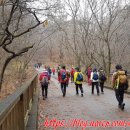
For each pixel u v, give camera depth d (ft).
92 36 120.26
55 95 65.10
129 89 65.82
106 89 80.69
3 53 63.57
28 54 95.25
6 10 34.76
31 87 43.16
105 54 124.88
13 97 17.47
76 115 37.01
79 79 62.90
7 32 33.09
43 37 96.17
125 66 121.29
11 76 98.37
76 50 143.64
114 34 119.75
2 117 12.64
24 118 24.11
